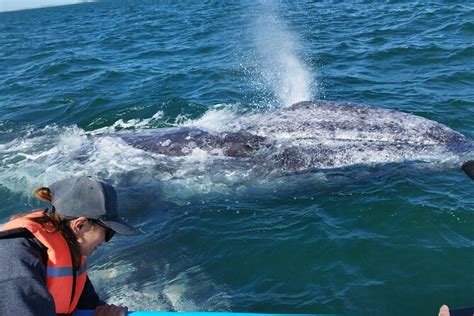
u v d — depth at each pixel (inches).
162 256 238.1
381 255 222.2
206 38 843.4
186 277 222.1
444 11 815.1
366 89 469.1
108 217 127.3
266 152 305.4
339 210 259.3
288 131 312.2
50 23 1738.4
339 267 216.7
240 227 253.1
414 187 272.2
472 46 578.6
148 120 431.5
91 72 642.2
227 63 629.9
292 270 218.7
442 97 426.3
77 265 128.9
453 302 193.0
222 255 233.5
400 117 313.0
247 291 209.3
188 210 273.3
